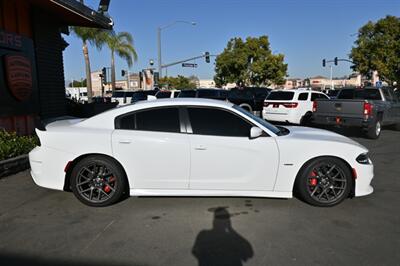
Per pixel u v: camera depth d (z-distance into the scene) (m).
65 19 10.82
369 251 3.47
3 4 8.37
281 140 4.65
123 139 4.60
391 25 31.70
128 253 3.45
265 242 3.68
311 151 4.61
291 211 4.53
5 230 3.97
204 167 4.61
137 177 4.65
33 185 5.62
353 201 4.91
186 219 4.28
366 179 4.68
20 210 4.56
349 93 12.88
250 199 4.96
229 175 4.63
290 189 4.69
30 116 9.41
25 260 3.32
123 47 32.44
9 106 8.56
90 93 25.67
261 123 4.80
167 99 4.98
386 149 9.20
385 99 11.99
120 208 4.64
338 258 3.34
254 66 42.91
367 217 4.33
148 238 3.77
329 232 3.90
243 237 3.79
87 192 4.72
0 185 5.61
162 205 4.75
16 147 6.70
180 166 4.61
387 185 5.72
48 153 4.68
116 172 4.63
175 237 3.80
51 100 10.65
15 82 8.66
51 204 4.79
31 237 3.79
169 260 3.32
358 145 4.78
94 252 3.47
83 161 4.65
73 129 4.75
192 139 4.59
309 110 14.15
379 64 32.28
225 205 4.74
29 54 9.38
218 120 4.72
